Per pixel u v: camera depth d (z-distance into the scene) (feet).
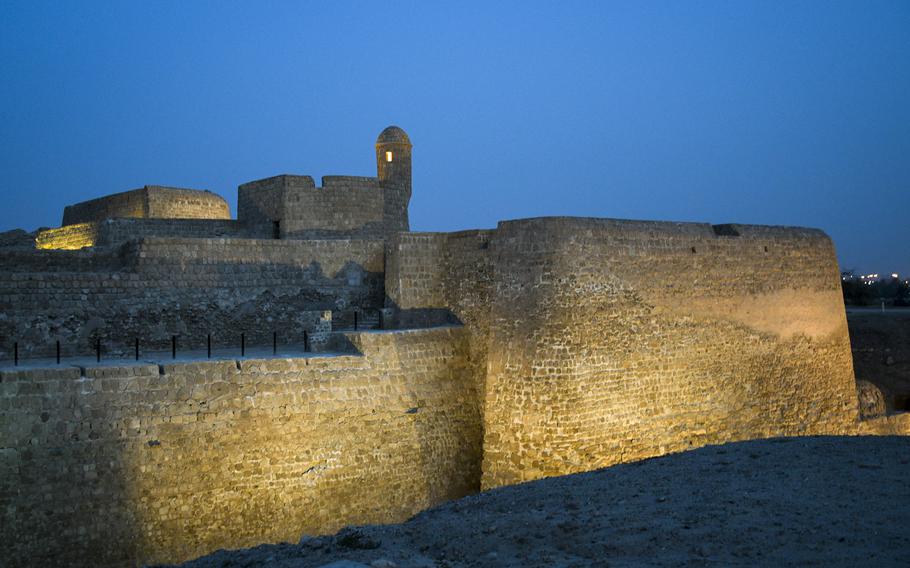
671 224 86.28
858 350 157.28
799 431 97.09
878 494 39.37
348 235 102.73
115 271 79.61
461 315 84.02
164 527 61.52
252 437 65.87
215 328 80.07
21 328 70.54
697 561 33.35
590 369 75.97
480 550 38.99
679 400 83.76
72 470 58.34
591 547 36.68
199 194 118.11
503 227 79.51
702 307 87.25
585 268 76.95
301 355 72.02
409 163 110.63
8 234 109.70
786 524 36.19
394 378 75.56
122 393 60.75
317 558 40.34
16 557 56.03
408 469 74.74
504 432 76.13
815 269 102.47
